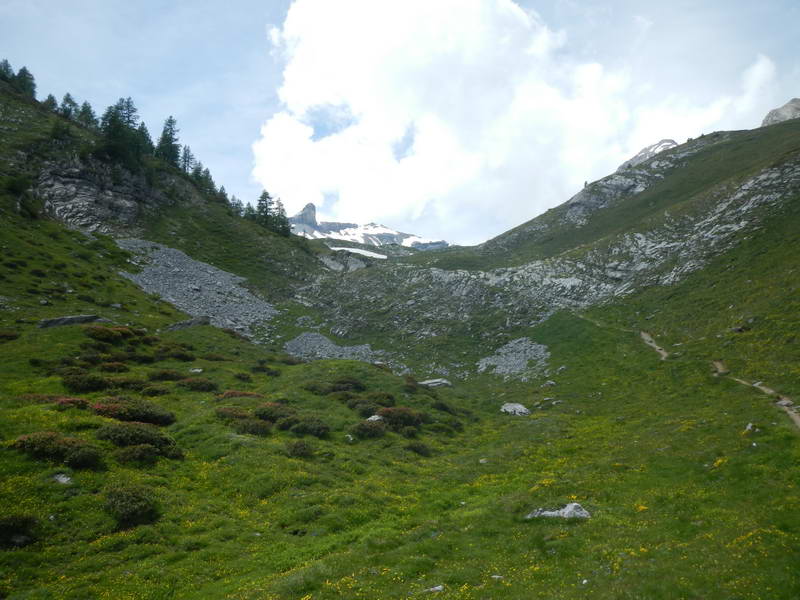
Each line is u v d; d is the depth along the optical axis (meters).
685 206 116.19
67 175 117.75
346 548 21.53
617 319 85.19
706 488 23.20
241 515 25.19
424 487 31.41
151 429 32.19
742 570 14.63
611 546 18.41
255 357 70.94
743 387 42.16
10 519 19.78
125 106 168.88
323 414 45.16
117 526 22.11
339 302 121.00
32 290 67.75
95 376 43.34
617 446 36.00
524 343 90.19
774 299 58.78
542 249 160.00
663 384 52.00
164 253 115.75
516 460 37.00
